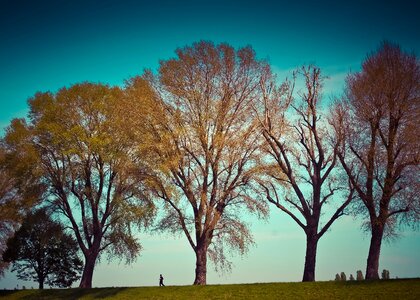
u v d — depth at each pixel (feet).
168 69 133.59
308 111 135.74
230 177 130.72
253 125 132.05
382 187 119.96
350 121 127.34
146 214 139.03
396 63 122.11
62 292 140.05
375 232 120.78
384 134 121.90
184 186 129.70
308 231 129.90
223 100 132.67
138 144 136.15
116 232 147.02
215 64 132.26
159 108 131.85
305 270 127.95
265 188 132.67
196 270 129.29
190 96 132.05
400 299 94.84
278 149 136.98
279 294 110.01
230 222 128.77
